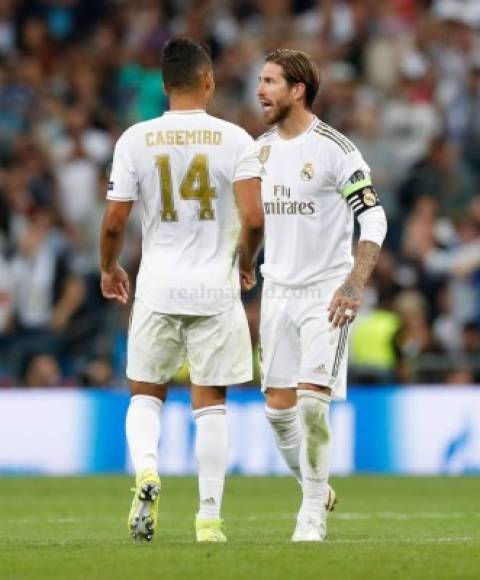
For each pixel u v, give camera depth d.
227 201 23.16
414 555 20.89
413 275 57.38
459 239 58.75
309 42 68.75
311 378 24.52
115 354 54.34
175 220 23.12
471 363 53.06
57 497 39.31
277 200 25.09
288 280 25.05
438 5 71.19
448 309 57.00
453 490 41.66
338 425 50.03
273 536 26.06
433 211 58.97
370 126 64.31
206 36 69.88
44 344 55.66
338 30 69.62
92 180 62.03
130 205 23.28
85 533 27.42
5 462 49.97
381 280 54.72
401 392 50.06
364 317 53.00
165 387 23.77
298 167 24.91
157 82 67.12
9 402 50.16
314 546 22.20
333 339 24.58
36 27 70.06
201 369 23.28
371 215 24.25
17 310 56.16
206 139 22.97
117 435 50.22
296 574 18.72
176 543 22.73
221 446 23.31
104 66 68.50
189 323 23.25
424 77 66.38
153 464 22.52
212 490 23.31
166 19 70.88
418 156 64.00
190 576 18.56
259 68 67.38
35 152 63.22
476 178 63.56
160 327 23.22
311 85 24.98
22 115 65.50
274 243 25.25
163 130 23.02
